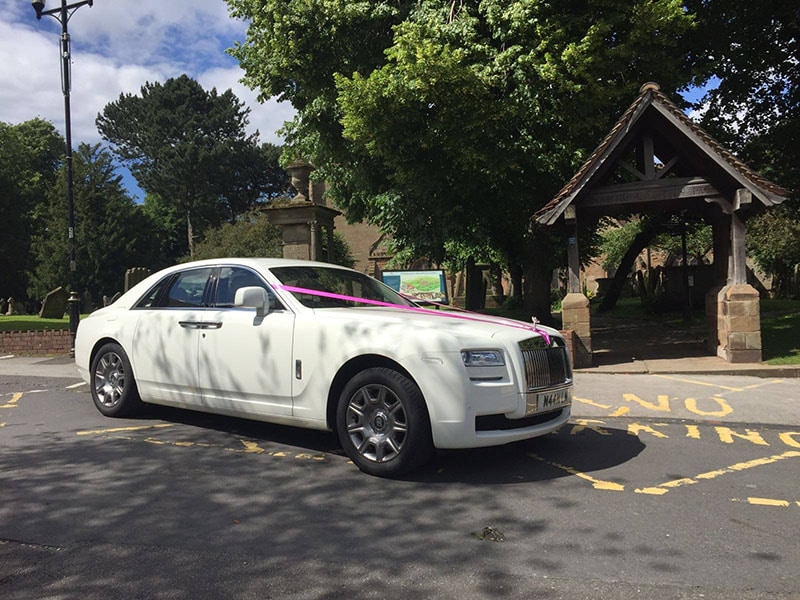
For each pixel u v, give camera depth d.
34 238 43.41
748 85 15.65
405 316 5.24
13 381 9.98
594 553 3.42
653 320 18.75
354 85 11.18
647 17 10.89
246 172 60.84
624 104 12.74
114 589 3.05
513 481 4.68
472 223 14.42
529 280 14.71
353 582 3.10
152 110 59.69
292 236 15.14
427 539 3.62
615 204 10.52
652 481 4.69
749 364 10.06
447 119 11.36
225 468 5.00
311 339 5.12
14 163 48.06
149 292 6.63
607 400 7.80
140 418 6.82
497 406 4.58
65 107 14.60
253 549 3.50
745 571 3.20
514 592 2.99
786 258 23.70
